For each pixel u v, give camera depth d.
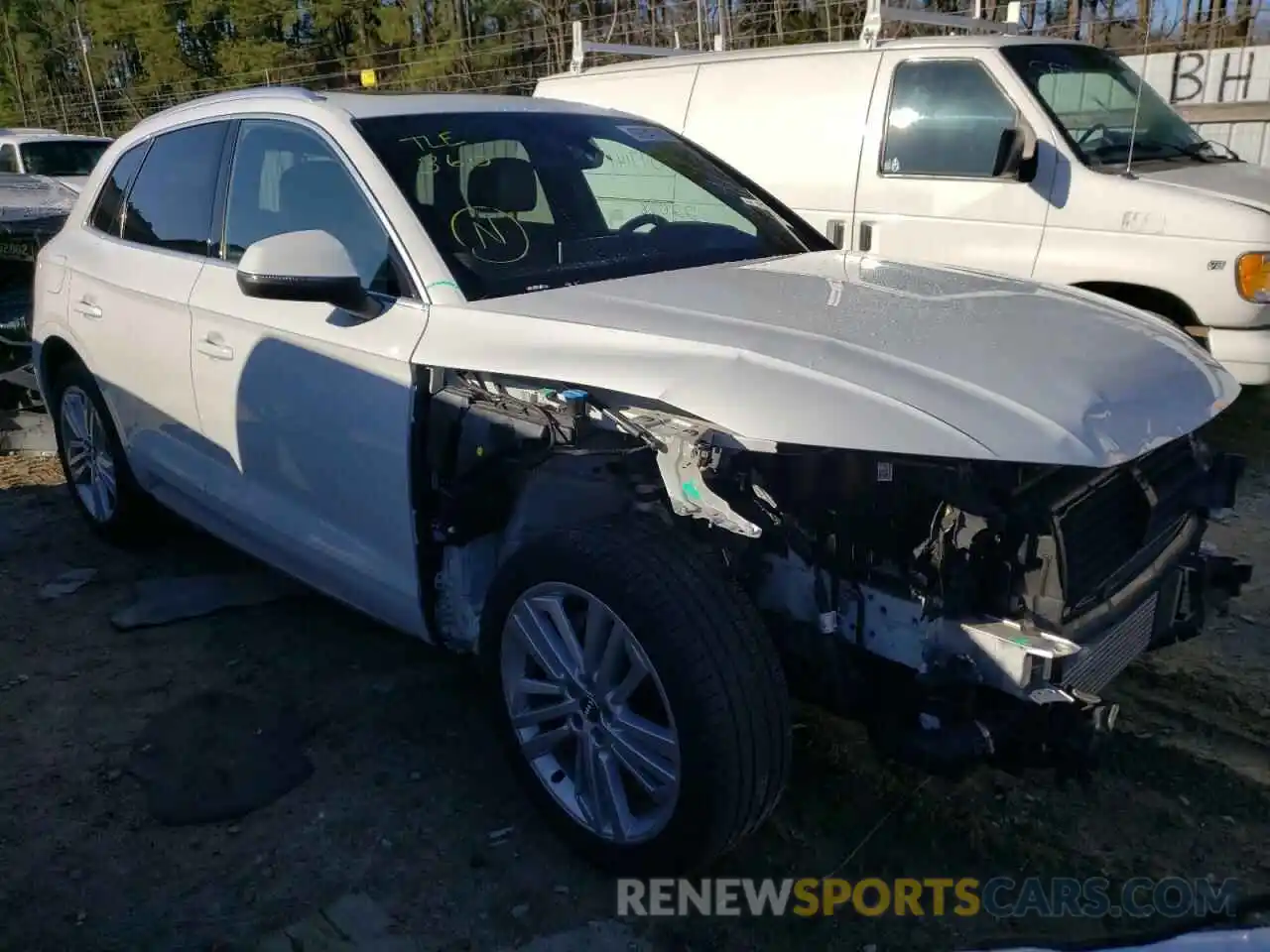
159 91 38.38
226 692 3.67
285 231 3.53
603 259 3.34
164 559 4.80
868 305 2.92
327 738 3.40
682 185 3.88
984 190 6.16
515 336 2.80
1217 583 3.05
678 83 7.54
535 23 25.88
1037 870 2.80
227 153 3.84
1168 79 9.84
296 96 3.65
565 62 21.06
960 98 6.25
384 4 31.17
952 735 2.35
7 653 3.97
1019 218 6.07
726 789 2.42
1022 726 2.35
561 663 2.72
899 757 2.43
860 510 2.44
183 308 3.83
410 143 3.38
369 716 3.51
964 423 2.28
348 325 3.16
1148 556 2.77
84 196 4.82
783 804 3.05
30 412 6.82
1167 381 2.62
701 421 2.46
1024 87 6.02
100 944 2.60
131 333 4.17
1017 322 2.82
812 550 2.53
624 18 21.73
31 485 5.89
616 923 2.64
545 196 3.47
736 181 4.12
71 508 5.50
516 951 2.57
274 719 3.50
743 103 7.17
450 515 2.93
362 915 2.68
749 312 2.81
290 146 3.56
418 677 3.74
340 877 2.81
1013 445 2.24
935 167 6.36
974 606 2.40
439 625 3.18
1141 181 5.73
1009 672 2.29
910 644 2.41
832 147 6.74
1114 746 3.29
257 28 34.03
